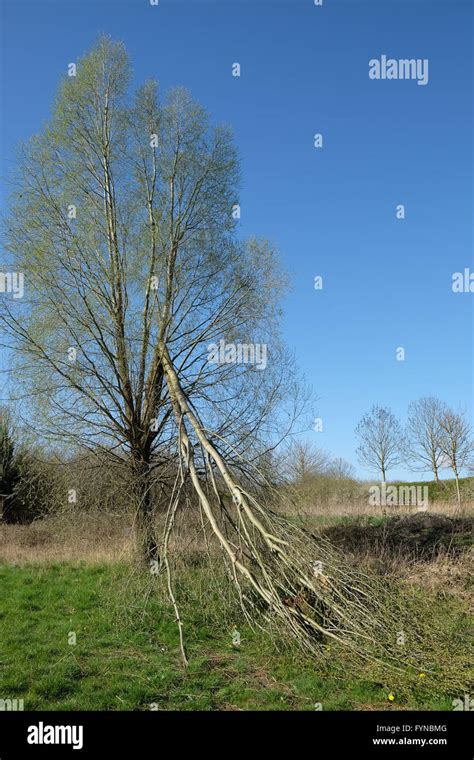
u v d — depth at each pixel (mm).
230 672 7504
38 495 12812
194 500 11047
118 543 14508
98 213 12805
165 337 12555
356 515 18641
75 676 7219
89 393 11797
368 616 7898
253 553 8531
